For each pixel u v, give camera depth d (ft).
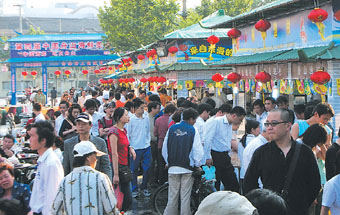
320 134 22.26
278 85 42.78
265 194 10.90
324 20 36.81
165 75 77.56
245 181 17.81
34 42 138.41
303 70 38.73
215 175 30.55
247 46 51.98
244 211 8.82
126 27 125.59
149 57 85.92
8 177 18.60
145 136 35.35
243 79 50.21
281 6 40.50
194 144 27.09
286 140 17.02
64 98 62.80
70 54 139.33
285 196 16.70
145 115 38.65
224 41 71.00
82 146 17.26
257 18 47.67
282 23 44.32
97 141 22.74
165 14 123.65
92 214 16.74
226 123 29.86
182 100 41.57
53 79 262.26
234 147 30.42
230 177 30.09
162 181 37.27
